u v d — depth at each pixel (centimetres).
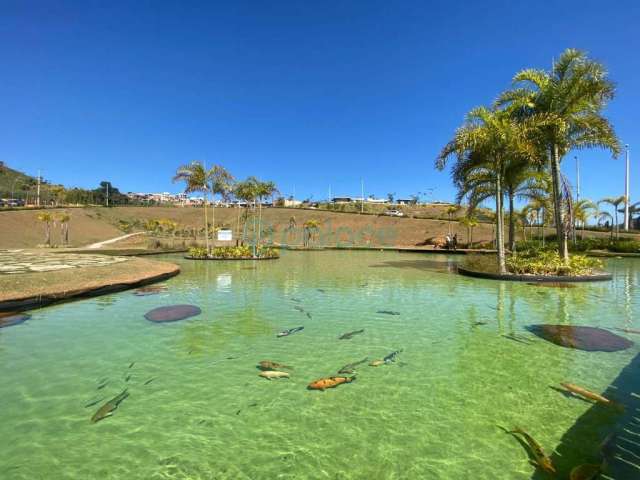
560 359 522
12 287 912
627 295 1040
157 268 1515
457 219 4544
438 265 2047
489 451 306
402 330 677
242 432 336
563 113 1405
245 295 1051
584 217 3177
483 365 501
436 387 431
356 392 419
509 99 1478
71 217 5822
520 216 3312
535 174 1905
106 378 459
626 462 287
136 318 767
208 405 387
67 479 272
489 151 1427
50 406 386
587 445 313
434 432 336
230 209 7062
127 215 6862
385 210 7506
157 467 286
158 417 363
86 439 325
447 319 762
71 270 1259
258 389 427
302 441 322
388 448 312
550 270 1381
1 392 419
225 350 565
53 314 802
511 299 984
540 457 294
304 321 746
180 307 858
